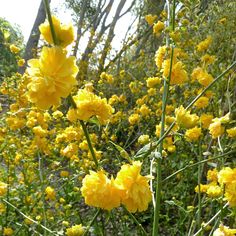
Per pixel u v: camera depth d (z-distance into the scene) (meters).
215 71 3.70
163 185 3.22
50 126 4.28
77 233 1.54
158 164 1.78
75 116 1.38
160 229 3.20
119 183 1.22
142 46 7.02
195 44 3.95
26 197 2.92
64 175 2.99
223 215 1.78
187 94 3.67
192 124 1.64
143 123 4.16
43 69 1.15
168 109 3.22
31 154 3.27
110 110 1.43
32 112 3.07
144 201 1.21
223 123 1.92
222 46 4.37
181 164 3.14
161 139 1.63
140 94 5.11
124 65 6.58
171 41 2.05
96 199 1.20
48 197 2.92
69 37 1.19
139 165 1.23
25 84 3.38
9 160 3.25
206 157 2.90
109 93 5.61
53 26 1.17
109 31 7.71
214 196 1.83
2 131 3.16
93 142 2.80
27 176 3.18
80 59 7.25
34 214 2.80
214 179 2.21
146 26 7.11
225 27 4.41
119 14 7.77
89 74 7.00
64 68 1.14
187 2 2.25
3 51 6.49
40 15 8.02
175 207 3.23
